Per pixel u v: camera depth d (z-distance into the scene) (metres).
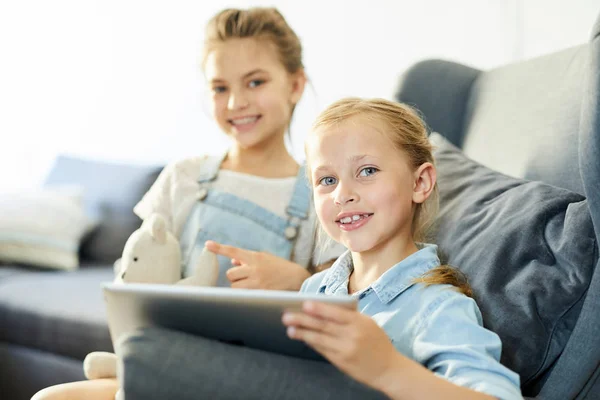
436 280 0.86
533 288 0.84
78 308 1.56
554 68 1.23
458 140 1.48
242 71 1.35
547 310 0.83
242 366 0.67
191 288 0.65
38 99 2.88
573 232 0.84
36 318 1.60
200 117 2.52
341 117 0.92
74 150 2.79
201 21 2.53
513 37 2.02
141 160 2.62
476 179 1.10
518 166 1.18
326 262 1.25
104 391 0.93
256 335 0.67
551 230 0.88
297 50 1.46
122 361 0.69
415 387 0.65
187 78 2.54
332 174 0.91
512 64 1.41
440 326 0.79
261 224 1.33
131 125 2.66
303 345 0.67
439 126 1.48
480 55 2.09
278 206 1.35
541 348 0.82
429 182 0.95
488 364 0.72
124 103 2.67
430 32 2.17
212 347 0.68
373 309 0.89
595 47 0.79
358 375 0.65
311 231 1.33
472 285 0.89
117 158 2.68
